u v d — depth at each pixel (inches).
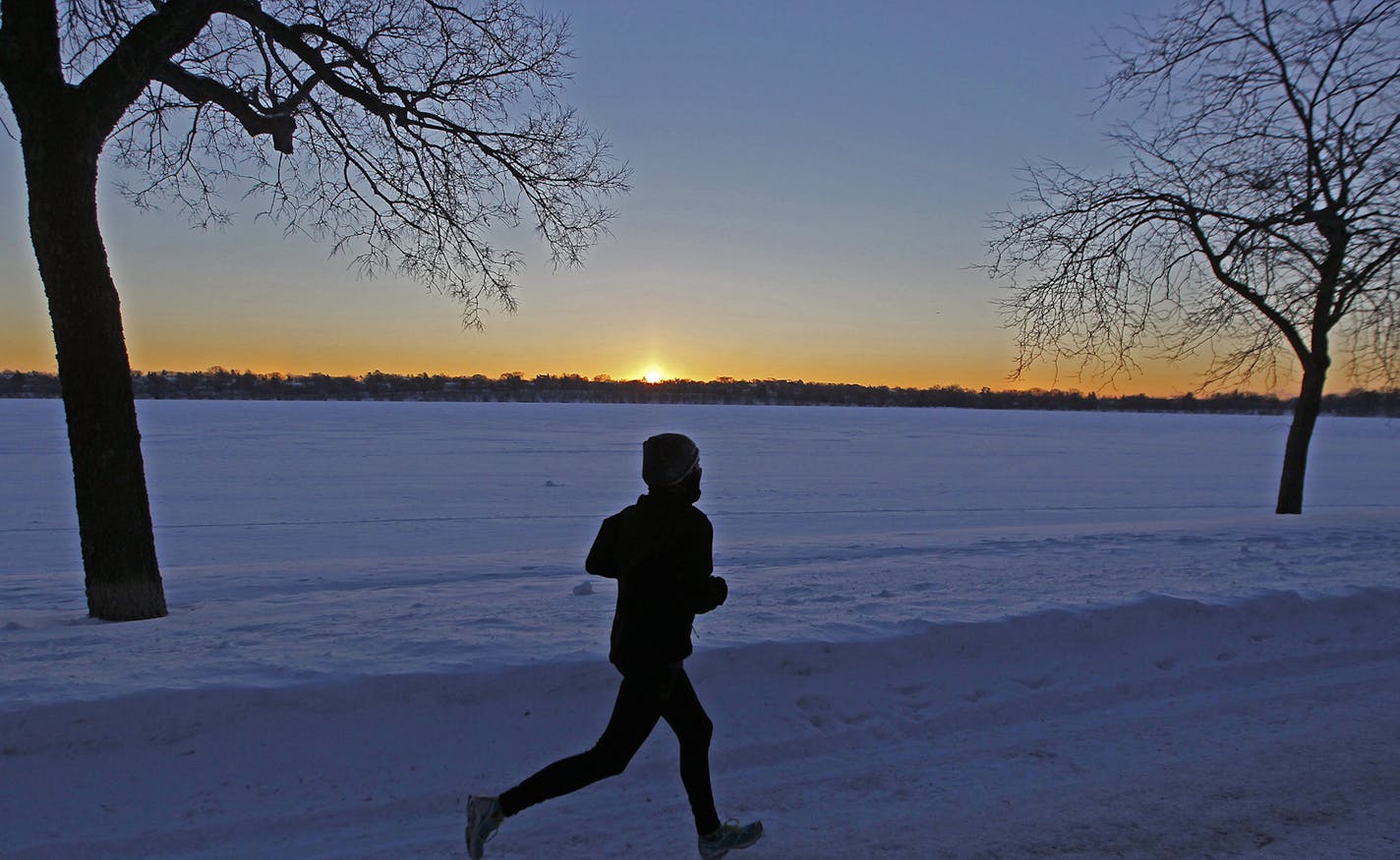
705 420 3388.3
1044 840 141.0
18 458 1293.1
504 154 401.4
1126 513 852.6
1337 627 251.8
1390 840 141.5
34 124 259.4
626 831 144.9
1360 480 1280.8
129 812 144.3
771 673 193.0
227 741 157.8
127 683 165.6
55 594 374.3
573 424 2758.4
